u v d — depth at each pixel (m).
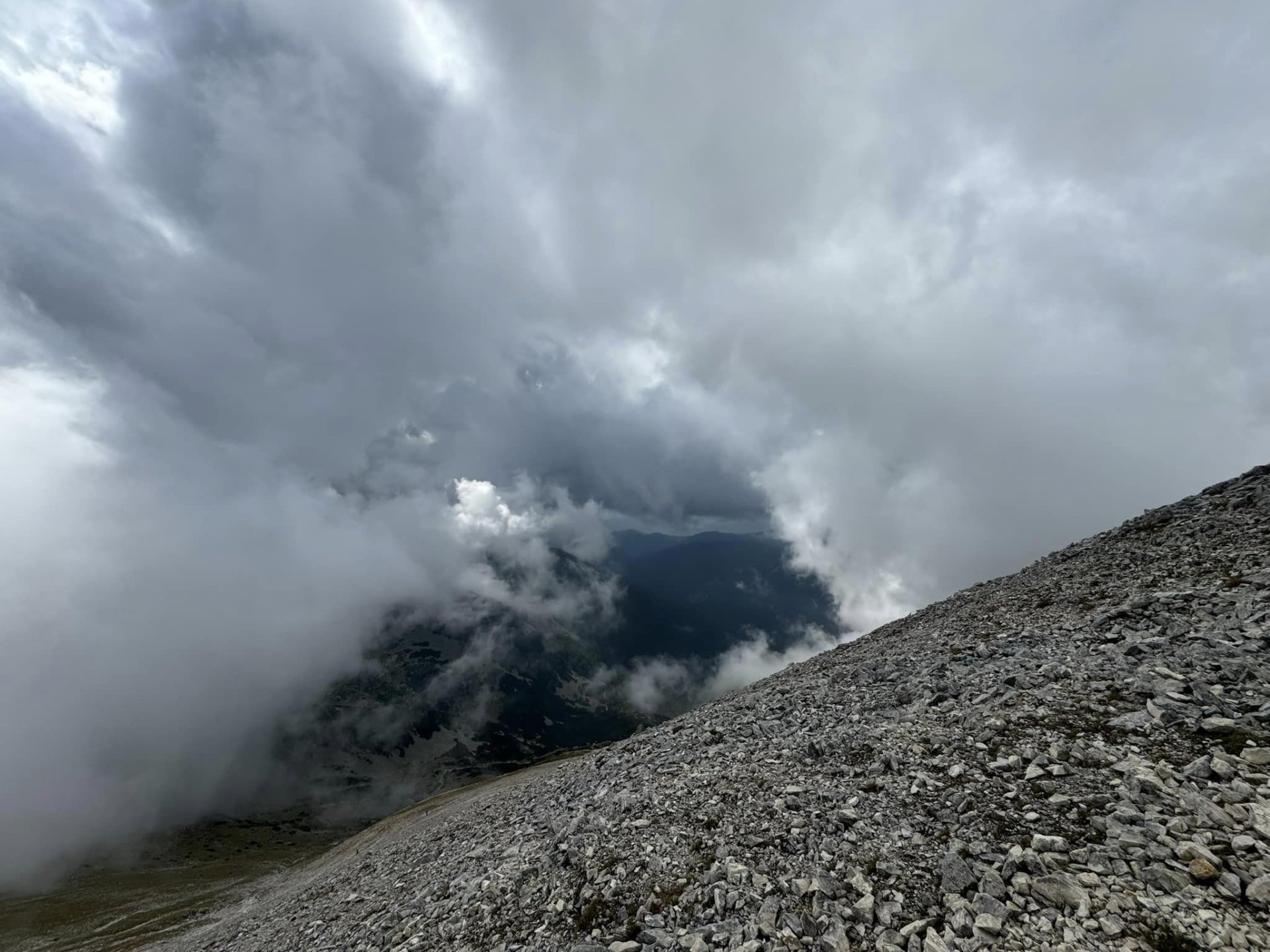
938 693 21.48
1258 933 9.47
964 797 14.57
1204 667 17.03
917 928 11.29
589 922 14.78
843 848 14.20
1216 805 12.20
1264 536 24.84
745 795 18.55
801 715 25.06
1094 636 21.88
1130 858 11.44
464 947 15.99
